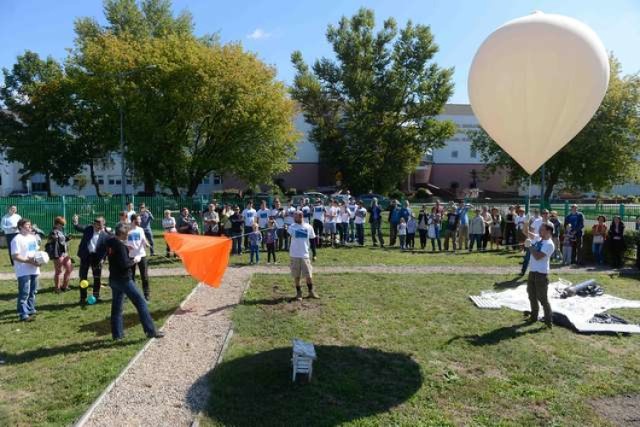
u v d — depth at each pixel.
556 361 6.52
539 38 6.54
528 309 9.03
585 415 5.08
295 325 7.93
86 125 36.62
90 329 7.78
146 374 5.95
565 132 7.07
